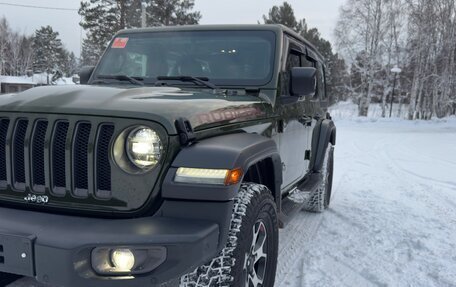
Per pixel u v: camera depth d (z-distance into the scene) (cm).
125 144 221
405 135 2025
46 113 231
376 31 3644
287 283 342
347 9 3788
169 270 203
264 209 266
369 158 1150
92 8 3556
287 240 448
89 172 221
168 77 348
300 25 4066
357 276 359
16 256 207
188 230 208
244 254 236
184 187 214
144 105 231
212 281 224
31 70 7206
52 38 7969
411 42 3700
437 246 435
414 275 362
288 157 386
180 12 3628
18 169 238
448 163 1068
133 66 375
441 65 3697
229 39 368
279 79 345
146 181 217
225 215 218
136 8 3406
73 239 200
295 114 399
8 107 239
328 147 568
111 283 202
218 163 219
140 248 200
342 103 5253
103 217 223
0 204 242
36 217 221
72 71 6781
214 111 255
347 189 725
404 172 913
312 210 559
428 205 614
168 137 219
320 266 378
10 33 7694
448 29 3634
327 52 4766
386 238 458
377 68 3803
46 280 203
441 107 3678
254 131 297
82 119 224
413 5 3616
